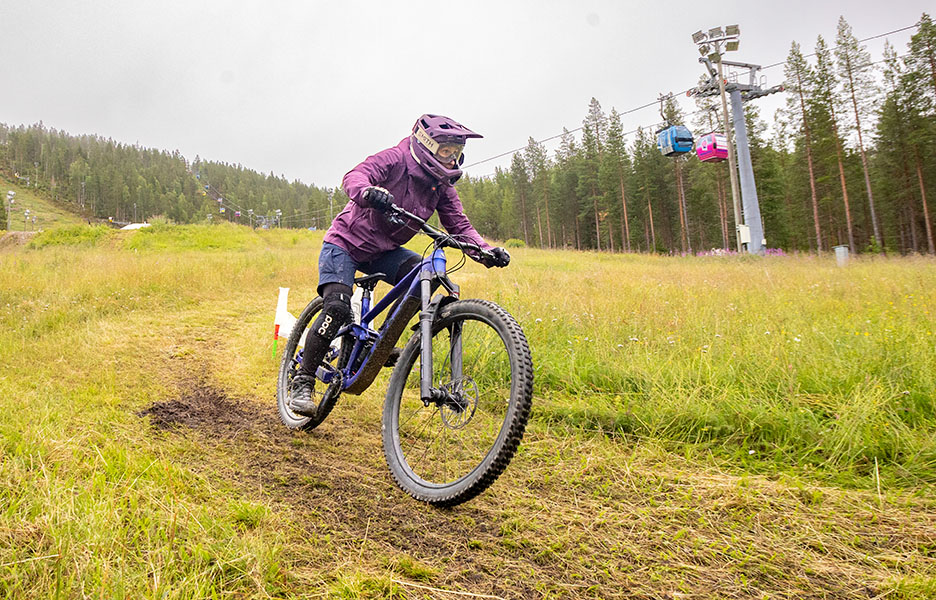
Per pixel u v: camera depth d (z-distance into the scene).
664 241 65.62
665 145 26.58
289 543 2.09
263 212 185.25
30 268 11.64
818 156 46.19
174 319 7.62
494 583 1.98
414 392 4.30
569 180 73.62
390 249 3.24
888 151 44.84
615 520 2.52
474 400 2.72
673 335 5.33
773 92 26.33
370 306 3.39
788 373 4.00
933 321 5.36
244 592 1.73
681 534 2.38
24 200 188.75
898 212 49.81
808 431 3.35
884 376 3.87
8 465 2.36
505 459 2.28
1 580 1.59
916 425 3.34
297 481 2.77
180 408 3.92
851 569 2.14
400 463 2.76
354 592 1.78
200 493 2.46
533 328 5.81
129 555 1.82
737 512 2.59
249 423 3.72
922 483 2.85
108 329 6.42
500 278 11.98
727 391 3.82
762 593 1.98
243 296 10.44
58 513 1.92
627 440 3.55
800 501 2.71
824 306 6.94
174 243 30.66
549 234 75.94
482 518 2.49
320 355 3.27
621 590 1.97
